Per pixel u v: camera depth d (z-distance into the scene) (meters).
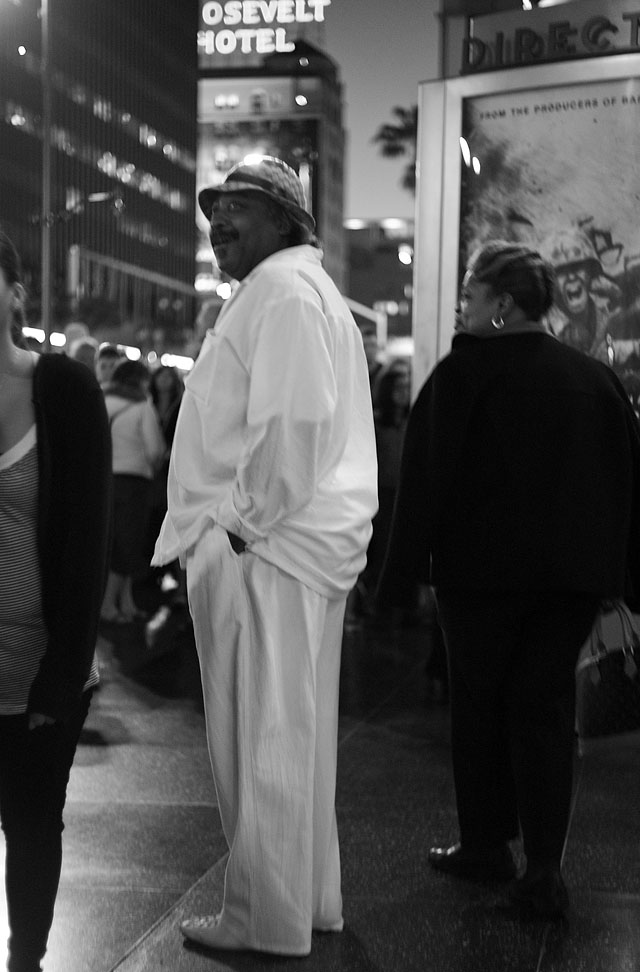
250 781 3.34
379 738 6.15
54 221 21.06
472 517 3.83
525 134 6.59
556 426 3.81
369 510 3.49
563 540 3.76
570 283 6.54
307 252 3.48
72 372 2.81
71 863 4.24
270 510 3.28
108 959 3.42
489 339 3.91
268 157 3.53
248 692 3.34
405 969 3.38
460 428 3.84
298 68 122.25
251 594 3.33
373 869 4.22
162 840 4.51
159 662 8.05
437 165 6.80
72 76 95.50
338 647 3.54
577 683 4.62
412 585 3.94
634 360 6.42
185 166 119.88
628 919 3.79
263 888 3.38
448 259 6.80
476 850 4.13
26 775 2.88
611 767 5.59
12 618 2.79
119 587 9.78
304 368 3.26
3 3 20.95
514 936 3.63
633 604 4.15
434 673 7.07
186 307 117.94
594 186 6.45
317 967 3.38
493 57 6.65
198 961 3.41
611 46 6.33
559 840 3.82
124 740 6.01
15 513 2.77
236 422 3.37
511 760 3.89
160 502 9.81
